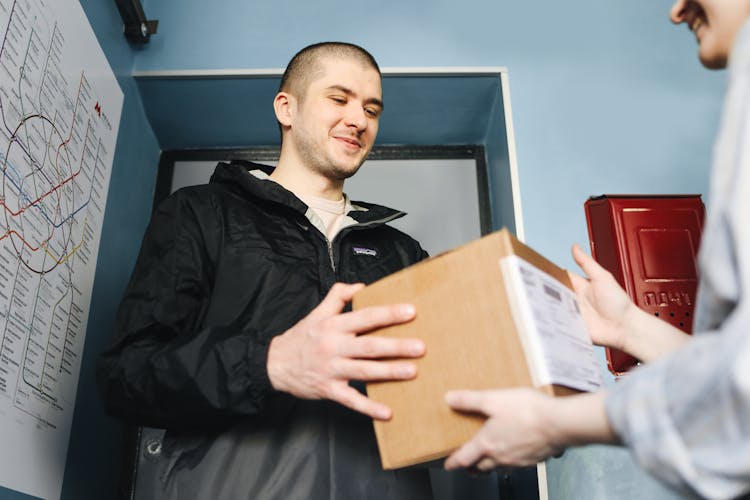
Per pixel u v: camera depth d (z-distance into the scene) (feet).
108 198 5.58
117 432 5.71
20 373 3.83
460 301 2.65
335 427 3.61
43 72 4.22
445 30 6.95
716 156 1.94
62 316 4.49
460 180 7.48
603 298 3.34
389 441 2.71
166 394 3.36
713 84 6.77
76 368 4.75
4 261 3.61
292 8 6.98
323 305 3.06
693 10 2.45
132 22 6.31
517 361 2.46
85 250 4.96
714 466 1.66
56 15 4.45
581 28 7.01
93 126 5.21
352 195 7.38
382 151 7.59
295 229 4.28
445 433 2.55
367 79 4.98
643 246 5.59
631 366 5.32
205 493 3.42
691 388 1.69
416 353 2.67
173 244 3.98
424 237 7.20
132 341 3.67
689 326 5.34
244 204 4.35
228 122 7.10
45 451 4.21
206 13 6.89
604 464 4.38
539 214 6.16
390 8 7.02
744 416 1.61
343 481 3.48
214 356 3.32
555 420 2.03
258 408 3.26
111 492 5.62
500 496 6.00
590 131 6.53
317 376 2.92
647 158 6.42
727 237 1.81
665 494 4.09
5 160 3.63
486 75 6.69
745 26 2.00
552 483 4.86
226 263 3.98
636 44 6.95
